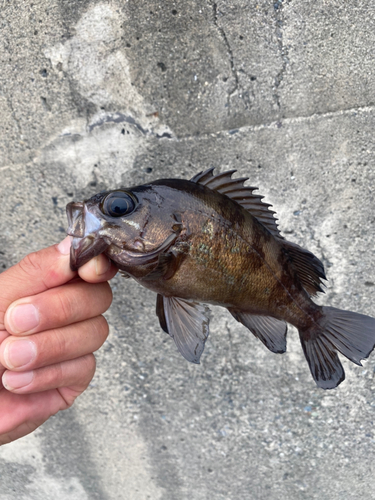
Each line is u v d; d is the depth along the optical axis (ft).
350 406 0.95
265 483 1.04
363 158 0.82
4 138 0.88
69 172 0.89
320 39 0.77
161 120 0.84
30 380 0.59
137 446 1.08
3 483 1.19
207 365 0.98
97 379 1.04
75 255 0.53
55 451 1.12
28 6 0.80
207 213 0.54
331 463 0.99
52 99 0.85
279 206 0.87
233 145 0.84
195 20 0.78
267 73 0.80
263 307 0.60
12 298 0.59
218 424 1.02
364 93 0.79
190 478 1.08
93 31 0.81
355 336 0.64
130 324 0.98
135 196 0.53
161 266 0.53
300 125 0.82
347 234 0.86
